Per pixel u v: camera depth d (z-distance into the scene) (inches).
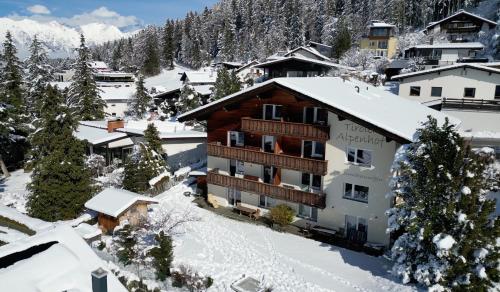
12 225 1055.0
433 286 739.4
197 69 6013.8
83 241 584.4
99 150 1908.2
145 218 1107.3
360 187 1048.2
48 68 2842.0
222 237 1080.2
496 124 1731.1
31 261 512.7
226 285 847.7
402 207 807.1
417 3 4852.4
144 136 1592.0
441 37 3535.9
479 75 1845.5
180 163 1808.6
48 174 1235.9
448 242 709.9
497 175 1005.8
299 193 1110.4
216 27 6801.2
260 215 1239.5
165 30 6510.8
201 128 2063.2
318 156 1135.0
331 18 5442.9
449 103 1809.8
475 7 4453.7
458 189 754.8
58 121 1269.7
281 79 1095.0
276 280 866.1
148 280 843.4
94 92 2512.3
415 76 1998.0
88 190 1291.8
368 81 2689.5
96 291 458.0
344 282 850.1
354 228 1074.7
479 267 718.5
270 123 1131.3
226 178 1256.8
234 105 1248.8
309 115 1121.4
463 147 772.6
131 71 5733.3
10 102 2326.5
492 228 730.2
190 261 946.1
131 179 1451.8
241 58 5792.3
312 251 995.9
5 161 2055.9
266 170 1237.1
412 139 864.9
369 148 1005.8
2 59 2397.9
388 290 799.1
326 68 2546.8
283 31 5575.8
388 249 1000.9
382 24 3799.2
